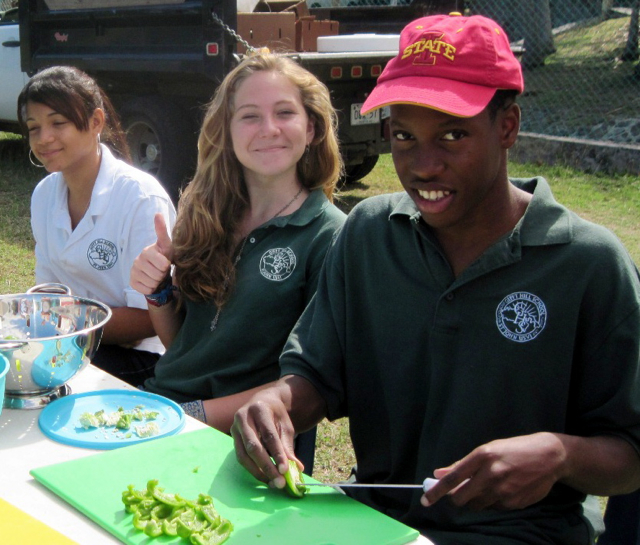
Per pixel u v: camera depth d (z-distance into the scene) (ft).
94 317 6.83
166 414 6.12
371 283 6.16
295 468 5.16
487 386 5.58
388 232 6.16
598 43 39.17
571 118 31.01
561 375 5.51
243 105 7.67
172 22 18.94
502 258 5.51
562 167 27.48
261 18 19.25
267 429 5.32
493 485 4.75
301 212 7.77
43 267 9.64
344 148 20.27
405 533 4.61
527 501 4.88
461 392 5.65
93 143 9.09
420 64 5.31
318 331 6.42
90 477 5.07
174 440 5.65
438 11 23.91
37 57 22.89
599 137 29.14
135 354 9.34
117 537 4.47
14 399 6.23
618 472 5.21
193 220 7.84
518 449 4.85
